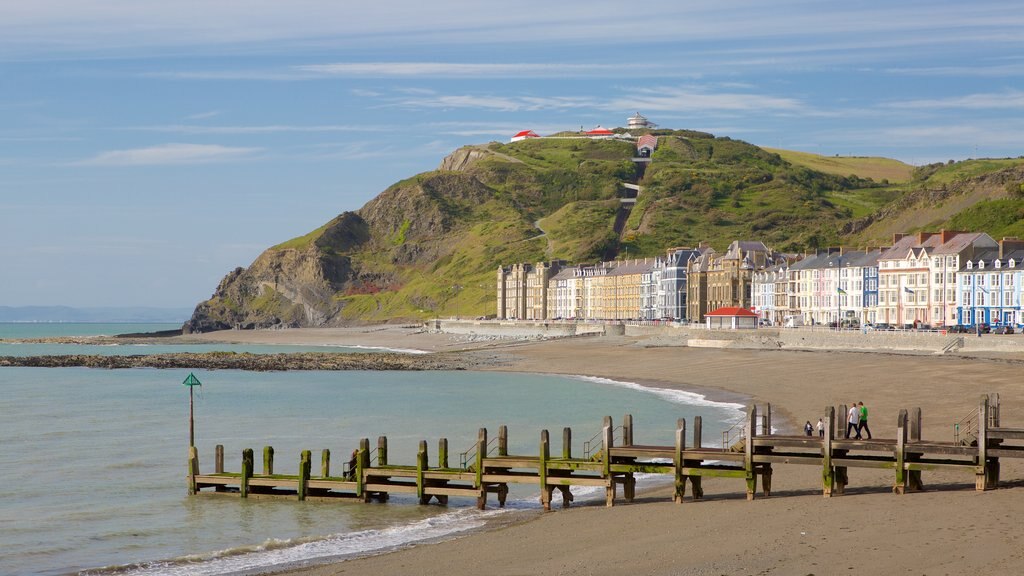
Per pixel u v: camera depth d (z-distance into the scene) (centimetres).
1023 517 3634
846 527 3666
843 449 4503
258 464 6372
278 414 9369
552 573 3353
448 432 7750
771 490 4819
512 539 4028
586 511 4631
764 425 4803
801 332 14850
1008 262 15112
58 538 4475
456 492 4962
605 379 12850
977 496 4153
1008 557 3048
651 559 3428
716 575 3117
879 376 10031
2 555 4197
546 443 4822
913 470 4409
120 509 5034
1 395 11750
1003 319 14938
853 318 17438
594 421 8188
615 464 4744
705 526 3941
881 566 3059
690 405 9200
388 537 4297
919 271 16412
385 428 8100
